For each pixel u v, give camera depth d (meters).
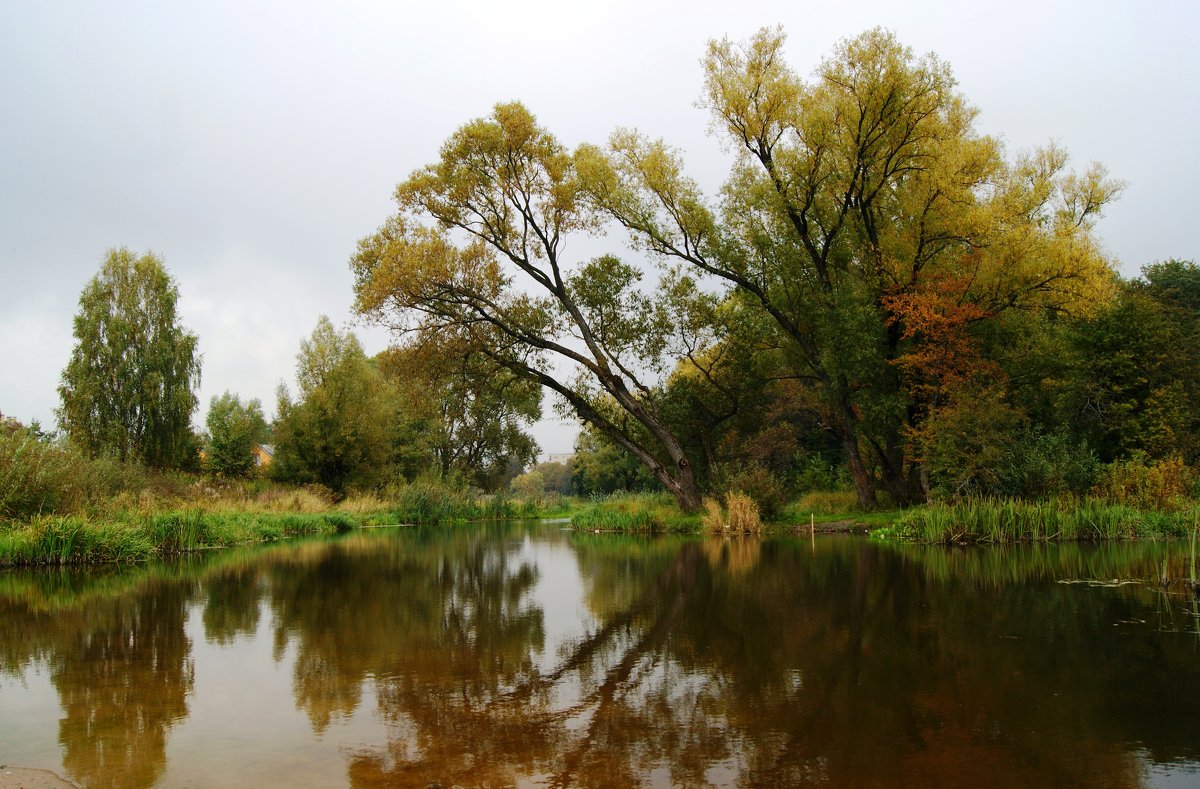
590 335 24.62
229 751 4.16
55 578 12.31
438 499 33.62
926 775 3.72
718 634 7.18
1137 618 7.64
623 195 23.56
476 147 23.06
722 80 22.22
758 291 23.56
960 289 20.47
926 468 20.09
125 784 3.68
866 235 23.17
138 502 20.14
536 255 24.86
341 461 38.12
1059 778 3.67
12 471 15.92
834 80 21.02
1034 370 22.69
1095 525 16.19
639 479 52.91
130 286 34.47
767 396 33.78
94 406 33.25
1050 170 26.28
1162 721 4.51
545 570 12.97
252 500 28.34
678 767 3.87
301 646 6.89
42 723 4.68
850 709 4.80
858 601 8.88
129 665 6.21
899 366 21.33
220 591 10.59
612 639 7.05
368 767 3.91
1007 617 7.75
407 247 21.98
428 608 8.98
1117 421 22.84
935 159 20.64
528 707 4.94
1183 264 39.75
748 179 23.11
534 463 52.34
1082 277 19.64
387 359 23.42
